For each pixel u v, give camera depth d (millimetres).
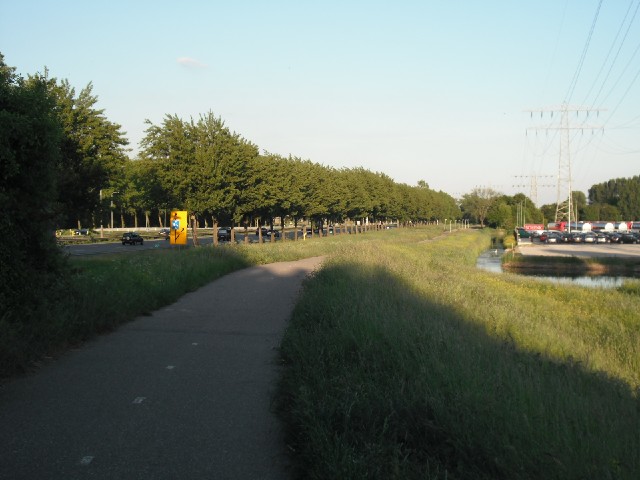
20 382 6727
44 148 8602
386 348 6844
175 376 7102
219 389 6590
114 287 11266
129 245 54969
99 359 7891
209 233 86250
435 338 7031
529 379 5699
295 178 48062
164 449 4883
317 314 9703
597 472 3836
